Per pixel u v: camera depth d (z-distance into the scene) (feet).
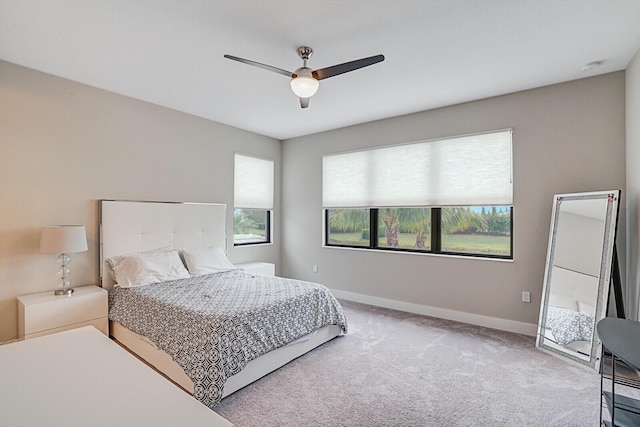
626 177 9.32
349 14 6.87
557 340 9.52
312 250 16.78
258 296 9.31
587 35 7.62
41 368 3.13
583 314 9.03
